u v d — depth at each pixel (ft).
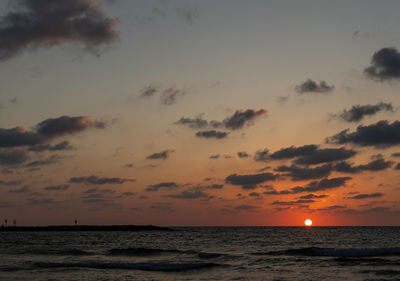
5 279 103.19
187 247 234.79
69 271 118.01
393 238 339.57
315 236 398.83
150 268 126.00
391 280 100.94
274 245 247.29
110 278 106.22
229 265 132.87
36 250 198.39
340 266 129.39
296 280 102.42
